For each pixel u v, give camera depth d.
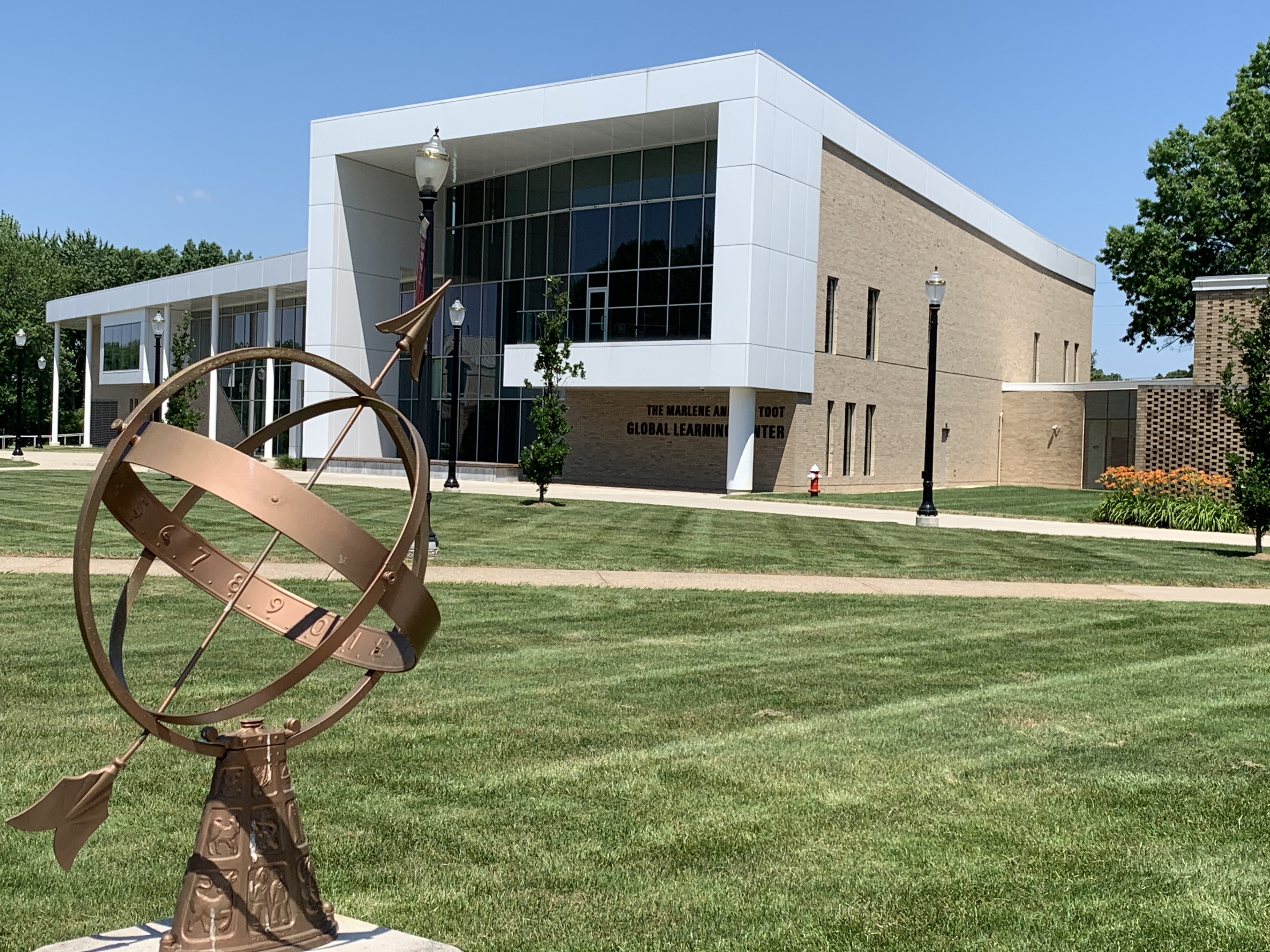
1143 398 37.41
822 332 39.47
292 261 50.03
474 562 16.67
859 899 5.00
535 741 7.40
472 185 45.28
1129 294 52.09
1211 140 49.50
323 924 3.92
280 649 9.95
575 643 10.90
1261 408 21.05
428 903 4.90
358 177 44.44
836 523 26.20
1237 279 35.81
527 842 5.65
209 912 3.66
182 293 58.72
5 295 83.44
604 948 4.49
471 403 45.41
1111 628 12.54
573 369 29.70
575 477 42.50
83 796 3.60
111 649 3.88
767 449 38.66
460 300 45.81
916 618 12.94
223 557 4.25
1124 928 4.72
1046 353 59.88
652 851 5.55
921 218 45.91
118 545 17.02
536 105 38.38
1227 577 17.78
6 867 5.21
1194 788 6.64
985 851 5.62
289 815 3.85
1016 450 53.50
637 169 39.84
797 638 11.45
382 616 12.20
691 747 7.35
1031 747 7.47
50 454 55.75
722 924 4.73
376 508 25.67
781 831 5.86
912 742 7.54
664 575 16.23
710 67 35.78
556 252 42.12
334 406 4.16
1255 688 9.41
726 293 36.03
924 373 46.44
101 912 4.75
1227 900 5.04
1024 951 4.50
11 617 11.16
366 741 7.33
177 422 37.91
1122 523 30.16
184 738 3.72
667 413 40.62
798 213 37.53
